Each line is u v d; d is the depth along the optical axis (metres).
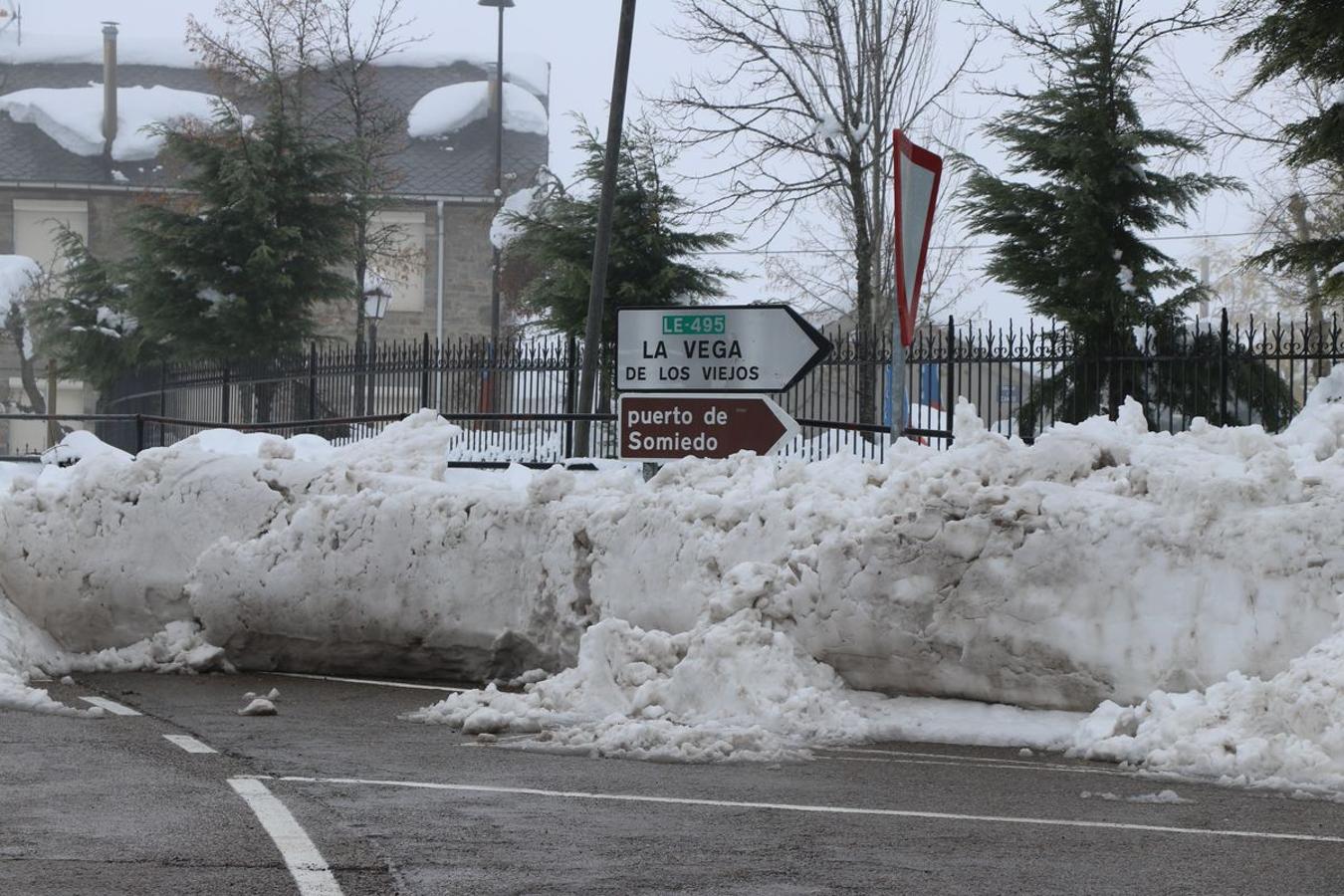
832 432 22.97
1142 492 9.51
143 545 12.45
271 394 28.67
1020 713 9.41
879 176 30.41
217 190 36.31
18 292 60.09
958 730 9.09
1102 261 24.92
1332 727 7.67
